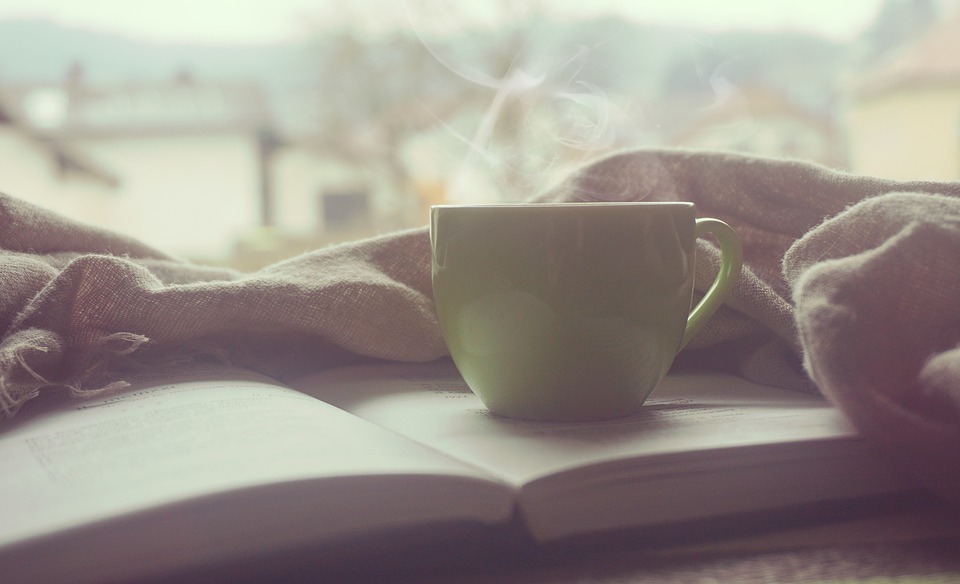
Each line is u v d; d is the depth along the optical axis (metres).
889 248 0.40
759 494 0.38
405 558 0.35
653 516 0.37
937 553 0.35
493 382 0.44
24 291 0.52
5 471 0.37
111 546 0.32
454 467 0.36
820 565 0.35
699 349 0.55
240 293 0.52
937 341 0.39
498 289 0.42
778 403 0.46
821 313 0.39
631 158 0.59
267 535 0.34
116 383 0.47
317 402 0.44
